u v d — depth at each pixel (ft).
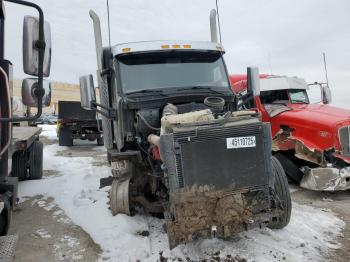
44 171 28.81
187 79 16.48
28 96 9.39
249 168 11.20
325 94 29.32
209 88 16.22
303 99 27.66
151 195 15.19
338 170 18.80
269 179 11.39
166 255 11.98
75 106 52.75
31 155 24.34
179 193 10.69
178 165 10.75
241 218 11.10
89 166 31.07
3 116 9.96
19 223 15.99
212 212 11.05
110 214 15.48
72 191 21.01
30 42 9.21
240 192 11.10
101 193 19.70
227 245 12.62
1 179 11.25
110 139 18.98
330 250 12.44
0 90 9.93
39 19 9.35
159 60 16.58
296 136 21.98
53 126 102.47
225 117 11.32
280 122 23.43
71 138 51.49
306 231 13.97
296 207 17.62
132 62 16.34
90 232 14.30
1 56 10.69
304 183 19.76
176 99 14.98
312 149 20.47
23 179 24.06
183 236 10.80
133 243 12.78
